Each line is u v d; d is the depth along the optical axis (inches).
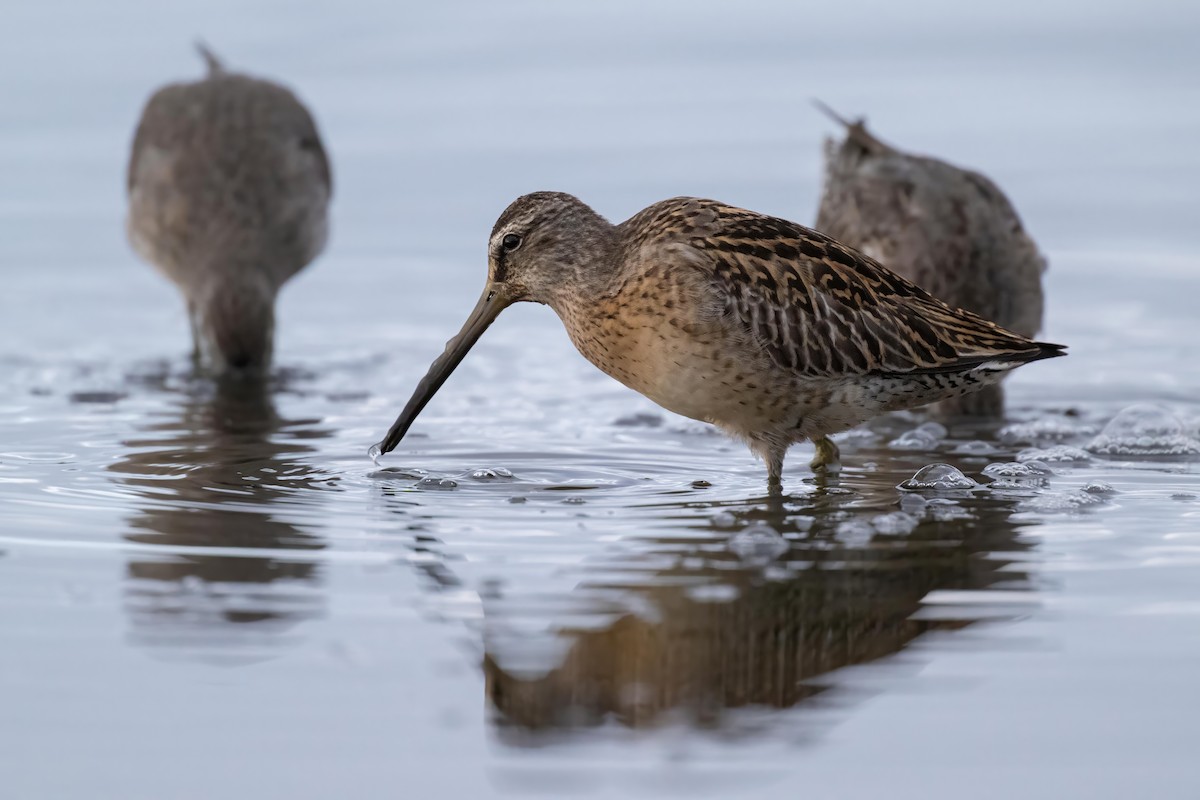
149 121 967.6
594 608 448.1
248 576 469.7
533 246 608.1
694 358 578.9
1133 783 343.9
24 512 537.0
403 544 505.7
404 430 625.0
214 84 987.3
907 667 406.0
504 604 450.3
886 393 596.1
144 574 469.7
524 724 375.6
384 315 924.0
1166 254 948.6
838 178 832.3
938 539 517.0
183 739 363.9
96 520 528.1
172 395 767.7
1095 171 1026.1
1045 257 816.9
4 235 1002.7
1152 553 498.9
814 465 622.5
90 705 379.2
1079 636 423.8
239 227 923.4
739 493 585.9
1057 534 522.6
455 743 364.8
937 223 781.3
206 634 422.9
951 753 358.9
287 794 341.1
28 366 819.4
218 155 936.3
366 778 348.8
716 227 589.0
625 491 587.5
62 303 938.7
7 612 436.1
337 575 473.4
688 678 400.5
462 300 936.9
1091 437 690.8
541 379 797.2
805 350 579.8
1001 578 474.9
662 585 468.4
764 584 469.7
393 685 394.0
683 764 357.1
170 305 965.2
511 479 604.7
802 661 411.8
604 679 401.1
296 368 828.6
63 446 652.1
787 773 352.2
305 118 988.6
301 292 968.9
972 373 601.6
